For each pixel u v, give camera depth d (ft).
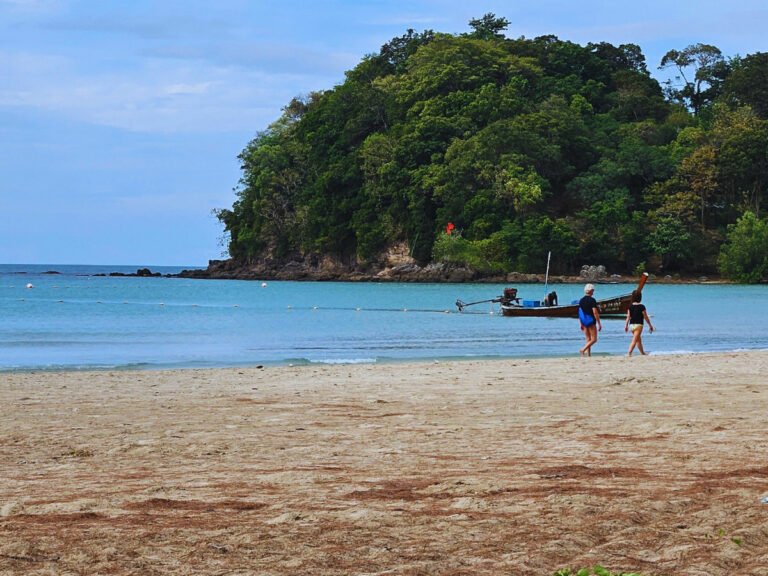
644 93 547.90
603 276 414.82
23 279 510.58
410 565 20.42
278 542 22.07
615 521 23.72
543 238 419.54
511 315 172.96
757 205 453.99
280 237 515.50
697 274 434.30
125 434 41.34
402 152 457.27
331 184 484.74
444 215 439.63
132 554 21.11
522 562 20.61
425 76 495.82
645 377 66.33
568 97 522.47
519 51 553.23
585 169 471.21
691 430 40.32
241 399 55.47
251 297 288.51
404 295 304.09
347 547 21.70
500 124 440.45
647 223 440.04
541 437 39.09
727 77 578.66
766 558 20.94
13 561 20.49
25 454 36.24
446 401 53.42
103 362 93.61
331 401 54.08
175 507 25.81
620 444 36.76
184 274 545.03
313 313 197.16
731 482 28.27
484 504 25.59
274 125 543.80
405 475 30.63
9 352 105.50
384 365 81.82
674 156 468.34
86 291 334.85
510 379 66.69
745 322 161.38
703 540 22.12
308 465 33.01
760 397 53.88
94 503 26.32
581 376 68.44
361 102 499.10
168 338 127.13
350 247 485.97
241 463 33.73
